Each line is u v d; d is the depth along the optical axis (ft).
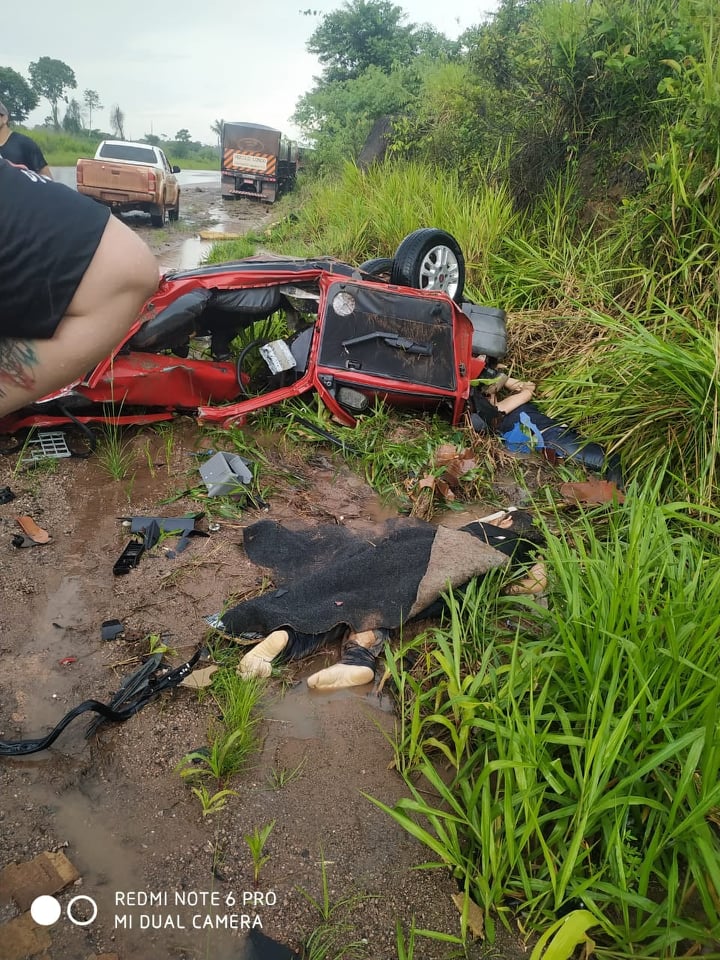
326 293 15.99
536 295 22.33
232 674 9.15
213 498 13.25
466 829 7.45
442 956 6.43
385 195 29.12
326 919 6.65
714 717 6.89
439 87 38.42
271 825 7.24
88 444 14.73
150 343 14.40
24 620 10.06
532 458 15.97
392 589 10.43
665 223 18.69
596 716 7.74
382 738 8.66
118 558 11.51
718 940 6.14
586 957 6.37
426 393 16.26
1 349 4.78
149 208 46.16
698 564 9.57
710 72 19.03
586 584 9.72
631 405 15.21
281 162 69.92
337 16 91.30
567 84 25.08
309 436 15.79
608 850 6.68
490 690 8.78
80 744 8.27
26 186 4.38
